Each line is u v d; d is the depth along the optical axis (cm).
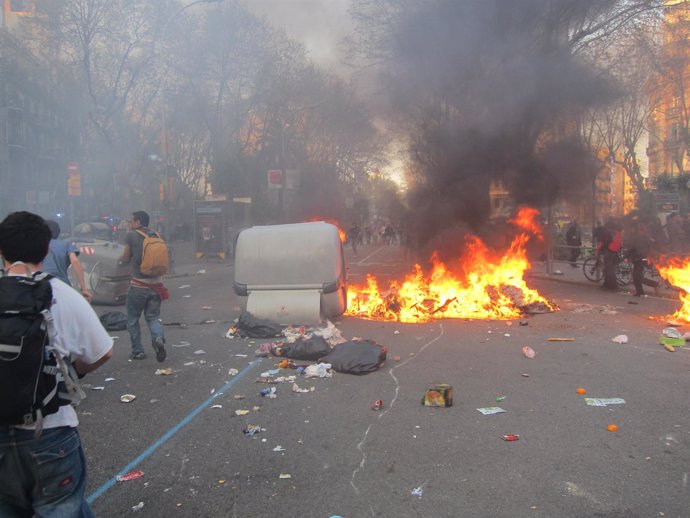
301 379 548
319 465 355
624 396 484
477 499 307
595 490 315
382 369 580
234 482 334
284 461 362
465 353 648
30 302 190
